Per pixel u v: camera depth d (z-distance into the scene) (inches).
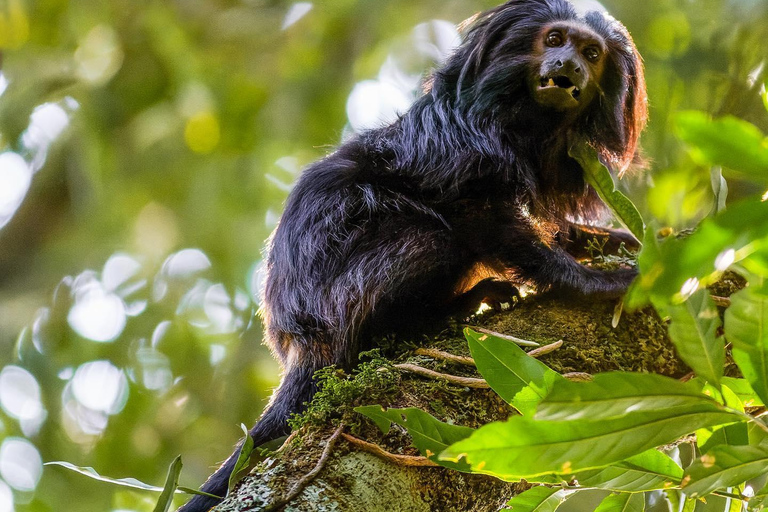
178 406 379.2
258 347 373.7
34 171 427.2
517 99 223.9
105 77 422.3
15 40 398.3
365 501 125.1
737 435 120.4
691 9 280.4
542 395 118.6
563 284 164.4
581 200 231.9
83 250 416.5
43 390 385.1
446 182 210.7
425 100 225.0
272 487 125.2
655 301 87.8
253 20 438.6
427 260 200.2
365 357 194.7
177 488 131.6
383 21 421.1
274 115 418.6
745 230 75.0
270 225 412.5
